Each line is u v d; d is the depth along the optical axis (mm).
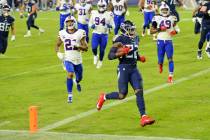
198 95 26906
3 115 23906
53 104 25750
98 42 35875
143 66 35406
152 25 30734
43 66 37031
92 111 24250
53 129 21422
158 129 21125
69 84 25859
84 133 20766
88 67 35844
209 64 35906
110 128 21453
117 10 47406
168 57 30141
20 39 52625
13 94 28156
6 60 40125
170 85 29500
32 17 55031
